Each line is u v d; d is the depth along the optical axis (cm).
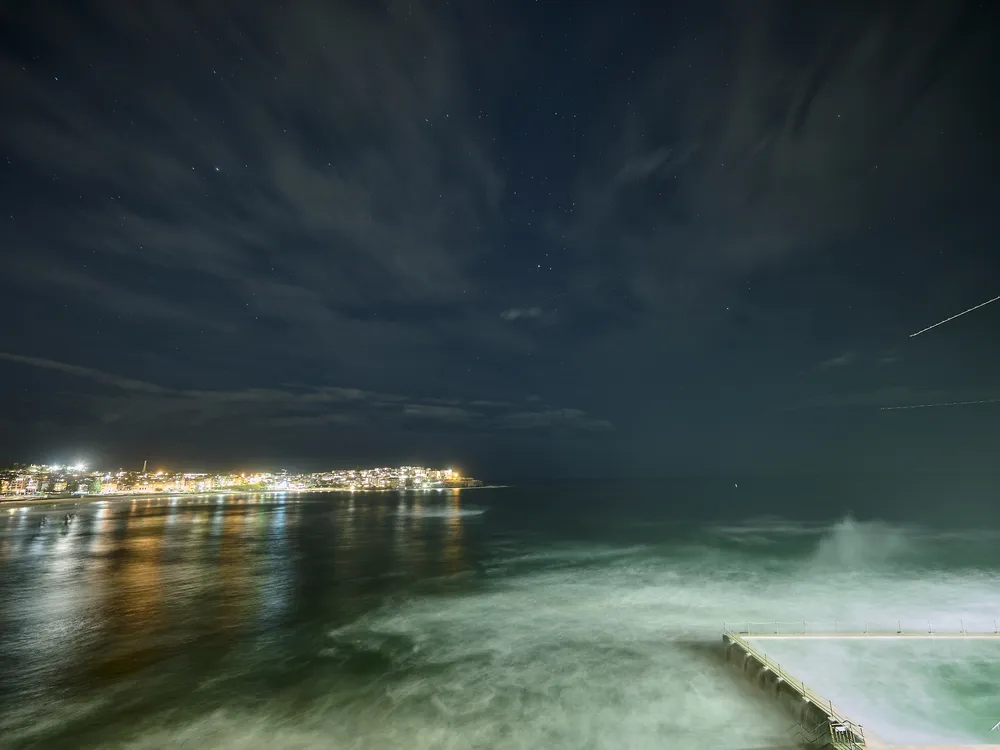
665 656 2538
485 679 2334
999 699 1898
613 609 3431
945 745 1573
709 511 10962
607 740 1809
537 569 4847
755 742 1759
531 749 1769
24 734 1933
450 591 4025
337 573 4750
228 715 2048
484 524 8900
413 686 2280
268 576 4631
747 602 3550
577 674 2359
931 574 4409
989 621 3055
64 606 3644
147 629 3127
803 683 1980
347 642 2864
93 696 2230
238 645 2836
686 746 1756
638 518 9612
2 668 2538
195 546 6462
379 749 1791
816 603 3512
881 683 2017
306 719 2008
